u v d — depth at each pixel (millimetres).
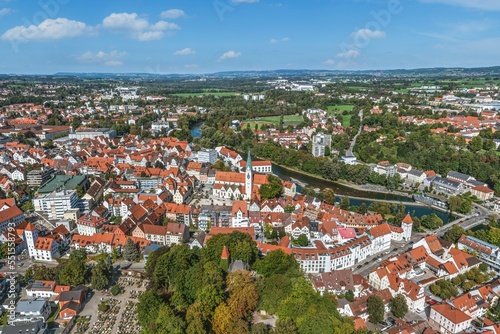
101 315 186875
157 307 177500
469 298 191750
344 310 183875
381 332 169875
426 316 192625
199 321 159750
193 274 190500
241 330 157750
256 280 193500
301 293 178750
